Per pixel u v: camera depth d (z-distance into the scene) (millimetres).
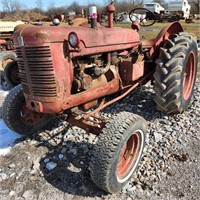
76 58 2783
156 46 3793
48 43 2406
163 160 2998
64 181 2748
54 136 3520
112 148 2348
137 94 4688
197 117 3902
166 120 3783
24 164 3021
